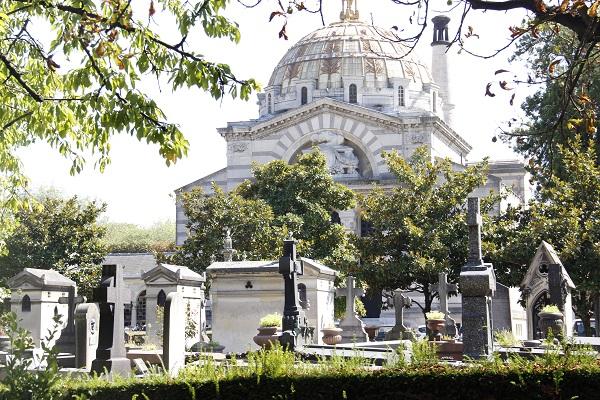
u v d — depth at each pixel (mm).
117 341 21188
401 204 54594
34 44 18719
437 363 16078
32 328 40562
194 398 15297
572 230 44781
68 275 59188
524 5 13703
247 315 36875
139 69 16859
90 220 61812
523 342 28016
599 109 45594
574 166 46469
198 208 60188
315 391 15328
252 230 57969
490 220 51844
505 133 23375
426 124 83500
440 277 42312
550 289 33062
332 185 65312
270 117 90375
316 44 96438
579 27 13570
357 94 92250
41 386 12375
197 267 57719
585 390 14219
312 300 39062
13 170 23344
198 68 16656
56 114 18250
